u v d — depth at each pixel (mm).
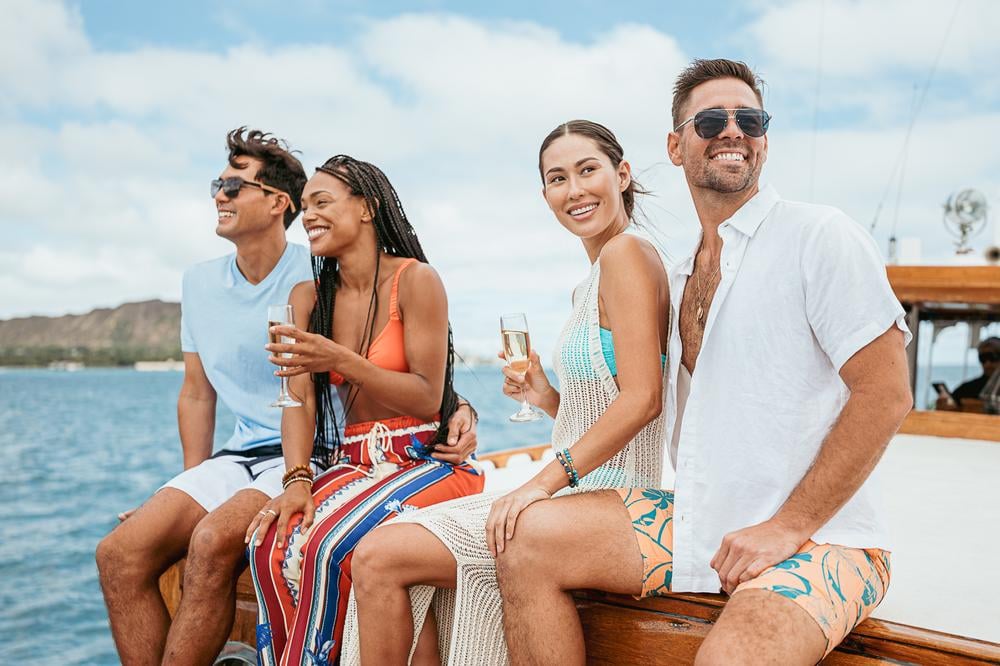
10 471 38688
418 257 2822
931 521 3145
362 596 2209
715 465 2043
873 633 1905
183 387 3271
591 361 2285
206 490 2746
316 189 2674
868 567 1924
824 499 1868
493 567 2193
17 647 14188
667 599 2109
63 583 19062
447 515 2246
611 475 2305
